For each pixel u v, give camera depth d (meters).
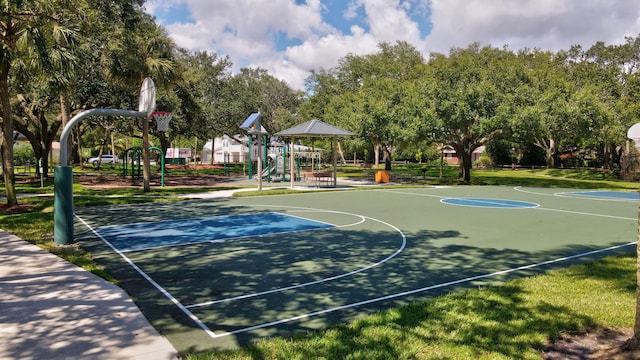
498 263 7.44
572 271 6.71
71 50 13.16
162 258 7.65
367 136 30.42
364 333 4.21
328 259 7.63
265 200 18.22
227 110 41.28
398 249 8.52
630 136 17.12
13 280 5.91
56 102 26.41
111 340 3.99
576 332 4.40
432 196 20.56
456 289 5.89
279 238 9.61
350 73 46.41
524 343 4.04
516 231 10.76
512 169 50.09
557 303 5.15
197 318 4.76
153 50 20.73
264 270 6.85
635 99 33.66
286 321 4.68
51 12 12.55
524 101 25.23
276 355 3.72
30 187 21.47
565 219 13.02
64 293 5.37
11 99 26.52
